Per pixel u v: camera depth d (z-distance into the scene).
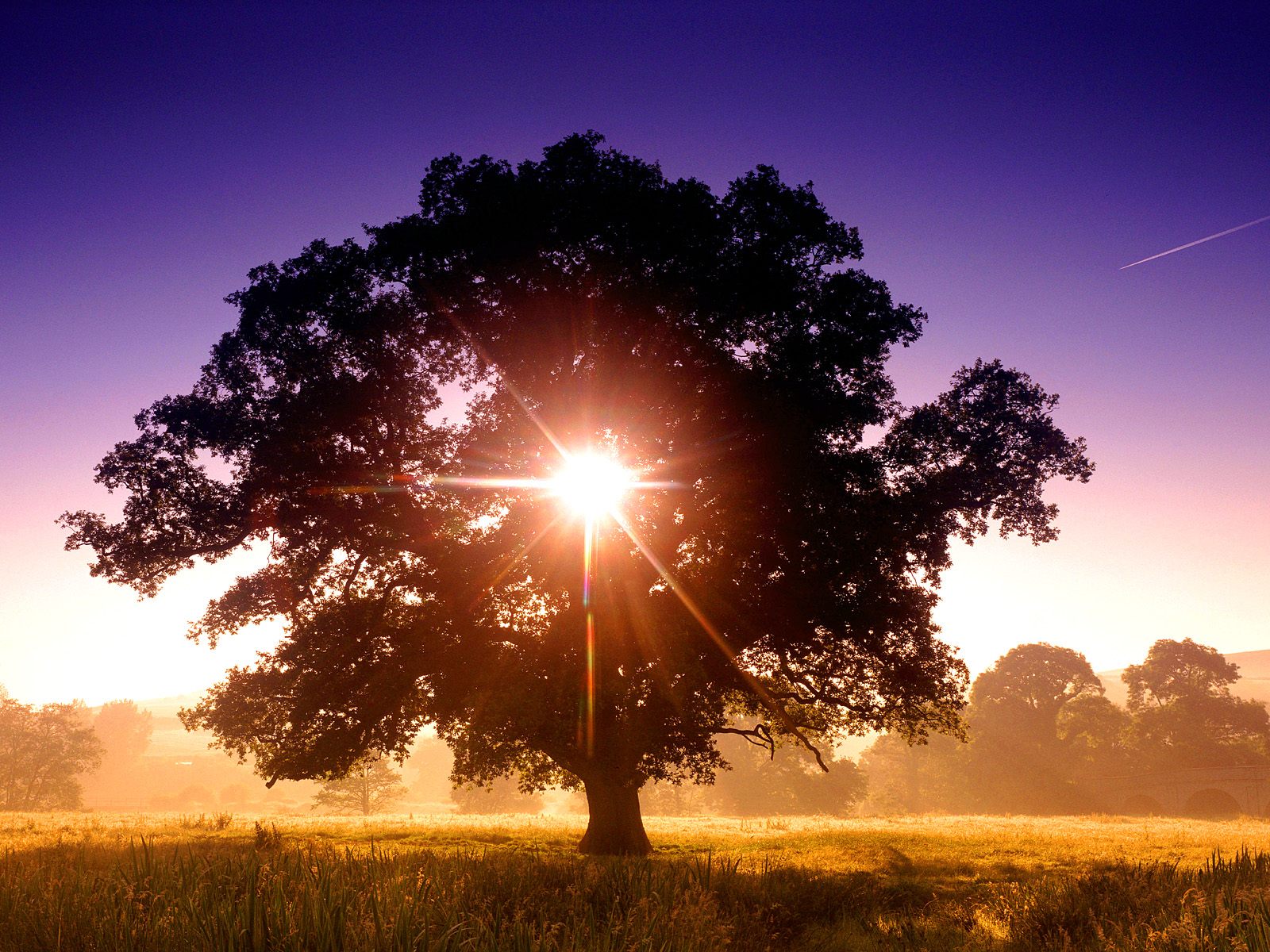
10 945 6.19
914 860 17.89
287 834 23.11
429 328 20.53
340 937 6.08
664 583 19.78
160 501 19.69
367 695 19.62
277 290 19.39
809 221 19.20
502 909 7.25
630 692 19.42
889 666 21.48
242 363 19.75
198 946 5.95
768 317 19.44
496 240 18.77
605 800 21.45
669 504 19.92
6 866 9.71
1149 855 18.64
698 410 19.20
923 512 20.00
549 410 19.72
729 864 12.84
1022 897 10.23
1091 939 8.25
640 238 18.78
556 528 19.89
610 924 6.87
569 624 19.27
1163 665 91.62
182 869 8.46
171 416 19.23
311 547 20.84
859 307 19.45
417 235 19.14
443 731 21.67
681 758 20.95
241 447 19.33
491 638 19.92
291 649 19.88
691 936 7.01
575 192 19.12
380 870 8.68
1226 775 73.31
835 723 25.08
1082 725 87.56
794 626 20.48
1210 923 7.51
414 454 20.56
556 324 19.16
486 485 20.39
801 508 18.75
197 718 19.97
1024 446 20.77
